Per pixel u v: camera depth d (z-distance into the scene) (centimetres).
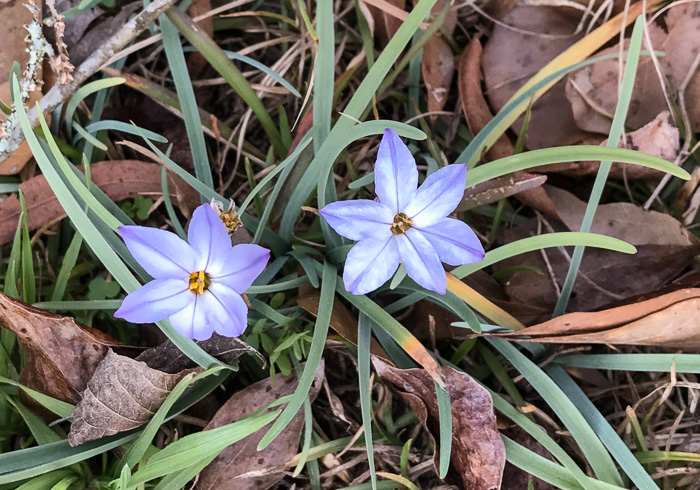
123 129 21
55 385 19
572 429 19
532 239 19
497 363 21
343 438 20
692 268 22
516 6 24
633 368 20
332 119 24
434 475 21
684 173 17
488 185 21
